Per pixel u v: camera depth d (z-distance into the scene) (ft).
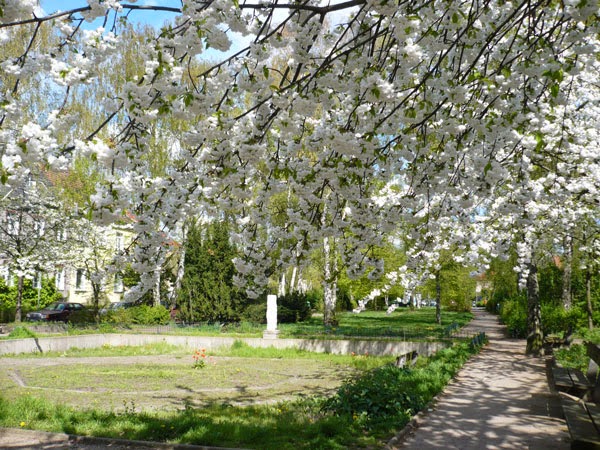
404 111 15.92
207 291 85.35
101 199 13.91
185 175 16.89
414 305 171.32
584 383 24.94
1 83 13.93
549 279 83.51
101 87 73.46
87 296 114.01
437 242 38.70
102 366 50.83
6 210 78.64
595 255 55.98
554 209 35.78
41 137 12.65
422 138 18.13
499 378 34.94
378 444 19.93
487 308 179.11
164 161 76.74
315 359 57.57
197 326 79.61
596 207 37.45
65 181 79.25
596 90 31.65
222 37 13.05
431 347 58.23
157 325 81.00
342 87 15.43
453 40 16.30
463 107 17.93
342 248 20.17
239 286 19.36
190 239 87.76
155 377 43.80
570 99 31.48
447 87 15.51
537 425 22.56
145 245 16.25
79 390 37.24
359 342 61.52
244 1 13.58
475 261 40.91
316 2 14.97
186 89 14.07
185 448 21.04
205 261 86.38
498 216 37.70
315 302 137.80
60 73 13.35
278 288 114.62
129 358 58.29
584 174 32.40
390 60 16.10
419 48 14.49
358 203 18.40
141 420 25.44
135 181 15.01
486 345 58.18
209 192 17.16
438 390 29.53
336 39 16.75
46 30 46.70
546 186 30.27
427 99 16.01
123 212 14.58
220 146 16.14
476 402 27.37
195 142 16.17
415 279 42.93
